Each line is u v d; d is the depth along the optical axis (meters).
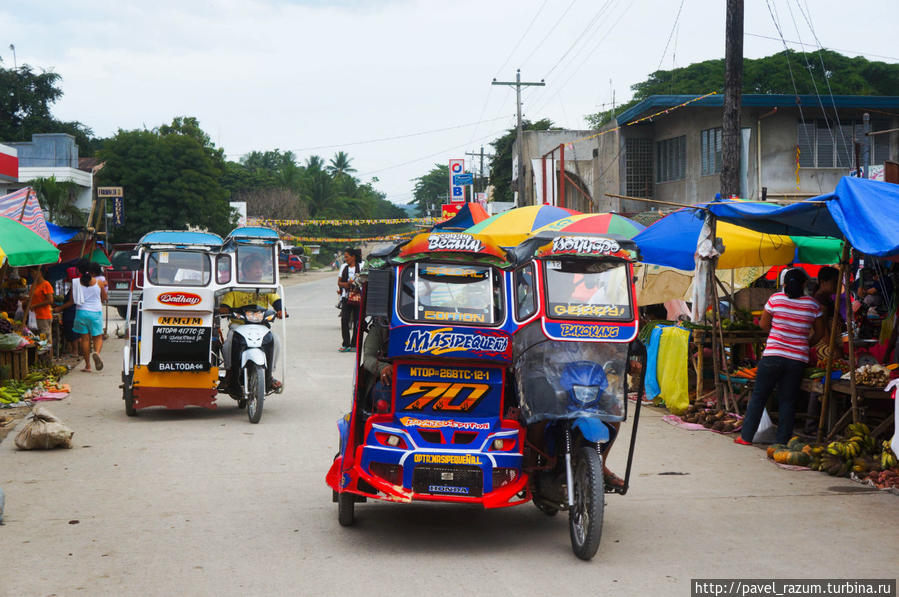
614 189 31.41
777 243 12.81
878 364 9.25
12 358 12.90
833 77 39.72
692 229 12.52
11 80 59.19
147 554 5.54
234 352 10.90
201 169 55.22
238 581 5.06
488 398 6.05
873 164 26.39
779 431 9.17
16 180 29.08
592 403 5.65
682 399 11.20
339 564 5.42
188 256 10.74
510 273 6.22
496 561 5.54
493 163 58.06
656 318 15.08
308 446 9.13
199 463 8.27
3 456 8.48
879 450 8.33
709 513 6.72
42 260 11.71
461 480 5.73
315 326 24.28
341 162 135.00
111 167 53.16
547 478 6.06
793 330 9.08
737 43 15.10
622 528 6.31
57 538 5.85
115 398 12.29
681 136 28.98
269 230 11.28
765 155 26.08
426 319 5.96
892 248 7.02
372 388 6.37
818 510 6.82
